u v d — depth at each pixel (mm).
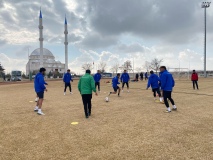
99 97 13789
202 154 4328
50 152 4527
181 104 10531
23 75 84000
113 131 5965
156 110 9023
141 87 22609
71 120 7340
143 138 5340
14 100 12789
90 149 4668
